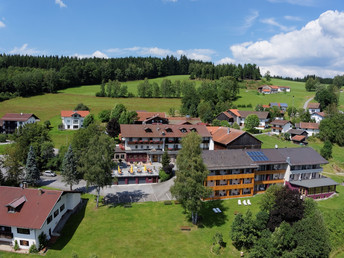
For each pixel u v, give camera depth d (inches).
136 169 2925.7
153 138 3272.6
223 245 1855.3
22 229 1668.3
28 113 5167.3
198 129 3531.0
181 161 2075.5
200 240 1886.1
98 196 2240.4
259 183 2647.6
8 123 4571.9
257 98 7652.6
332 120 4712.1
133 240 1834.4
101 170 2143.2
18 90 6752.0
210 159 2485.2
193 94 6259.8
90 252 1694.1
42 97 6825.8
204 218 2162.9
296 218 1946.4
